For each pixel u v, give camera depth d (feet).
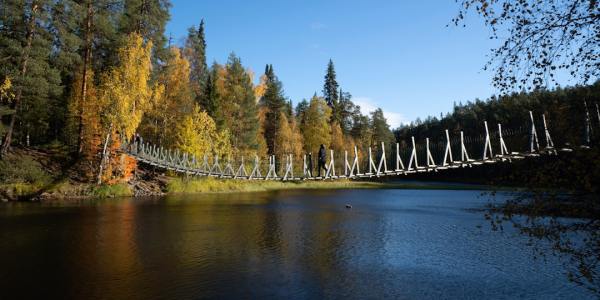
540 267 38.47
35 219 60.85
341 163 183.52
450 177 214.28
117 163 99.60
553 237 18.51
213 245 46.52
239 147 156.87
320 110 195.11
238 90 160.56
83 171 97.81
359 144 213.66
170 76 127.85
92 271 35.29
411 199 115.44
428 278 35.06
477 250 45.70
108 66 108.17
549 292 31.65
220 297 29.43
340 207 90.58
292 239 51.08
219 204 90.68
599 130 15.92
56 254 40.81
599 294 31.04
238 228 58.49
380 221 68.18
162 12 117.29
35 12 82.02
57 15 88.43
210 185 126.93
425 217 73.82
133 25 111.04
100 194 92.58
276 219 68.80
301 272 36.27
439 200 112.27
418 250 45.57
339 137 199.72
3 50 83.25
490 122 183.93
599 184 15.23
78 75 103.04
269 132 186.70
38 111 100.99
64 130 110.93
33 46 84.74
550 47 16.48
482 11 17.29
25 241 46.26
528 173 17.58
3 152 87.86
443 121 269.03
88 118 96.99
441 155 160.04
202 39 199.72
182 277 34.06
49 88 86.48
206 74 176.55
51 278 33.17
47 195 85.46
